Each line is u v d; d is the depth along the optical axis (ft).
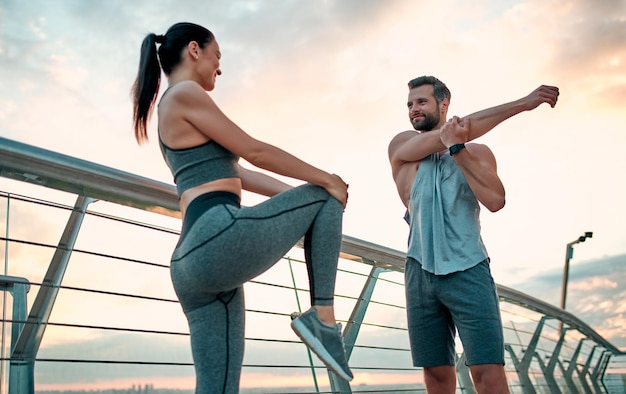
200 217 5.50
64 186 6.64
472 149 8.81
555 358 19.35
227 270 5.36
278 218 5.60
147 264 7.30
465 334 7.93
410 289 8.55
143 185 7.22
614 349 24.70
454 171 8.50
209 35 6.68
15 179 6.32
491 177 8.04
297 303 9.34
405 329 11.28
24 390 5.91
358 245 10.21
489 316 7.85
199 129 5.87
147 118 6.61
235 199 5.82
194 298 5.67
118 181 6.95
